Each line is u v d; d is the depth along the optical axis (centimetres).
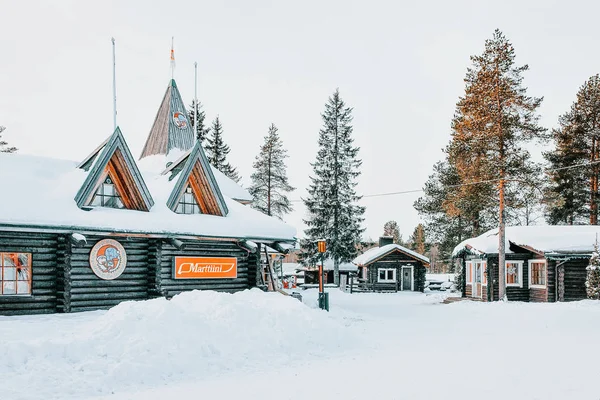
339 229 4906
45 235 1628
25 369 879
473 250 3216
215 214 2153
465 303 2734
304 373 994
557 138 4556
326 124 5112
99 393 835
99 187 1830
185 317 1136
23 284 1781
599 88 4419
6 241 1555
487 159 3356
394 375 966
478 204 3797
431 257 11262
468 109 3619
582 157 4478
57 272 1639
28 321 1381
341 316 2080
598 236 2889
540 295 2959
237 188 3256
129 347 996
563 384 878
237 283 2156
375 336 1548
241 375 979
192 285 1994
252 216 2253
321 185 5019
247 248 2109
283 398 796
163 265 1903
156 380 927
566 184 4553
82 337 1026
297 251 6894
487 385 874
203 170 2095
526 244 2947
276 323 1259
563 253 2780
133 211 1859
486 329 1778
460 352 1257
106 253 1750
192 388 870
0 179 1694
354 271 5369
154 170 2909
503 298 2903
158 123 3142
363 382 906
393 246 4641
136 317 1093
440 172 5203
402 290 4625
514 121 3328
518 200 3309
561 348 1322
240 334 1171
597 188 4472
